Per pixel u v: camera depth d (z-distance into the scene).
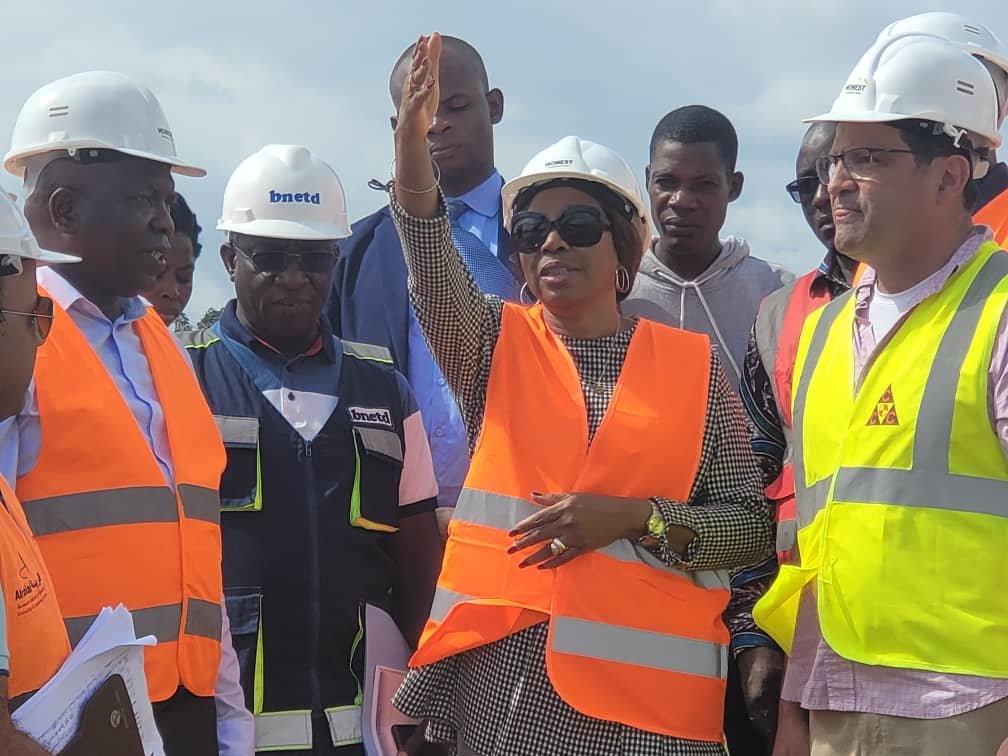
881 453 3.53
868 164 3.58
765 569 4.41
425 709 3.86
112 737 2.58
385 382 4.61
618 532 3.69
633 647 3.69
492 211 5.64
